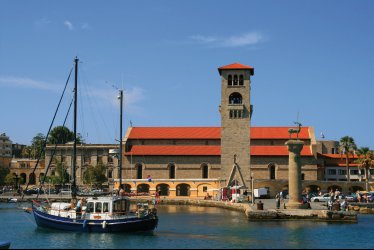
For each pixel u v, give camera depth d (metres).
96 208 65.06
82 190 147.00
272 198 134.62
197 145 162.25
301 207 82.00
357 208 97.19
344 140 163.25
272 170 152.38
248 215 78.50
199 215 91.19
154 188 150.00
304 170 152.38
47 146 174.88
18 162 198.88
